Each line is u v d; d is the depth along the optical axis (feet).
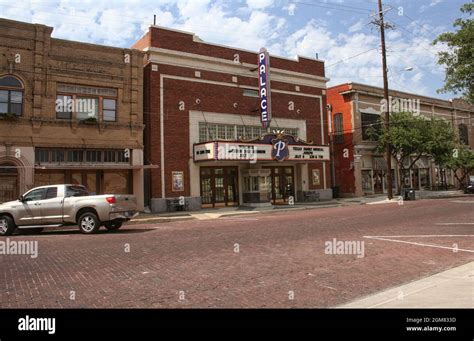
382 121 115.65
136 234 45.29
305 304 18.69
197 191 85.76
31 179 66.23
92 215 46.62
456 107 163.94
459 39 44.96
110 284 22.26
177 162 83.56
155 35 82.74
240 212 76.69
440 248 32.48
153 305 18.56
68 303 18.92
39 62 68.03
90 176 73.15
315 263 27.37
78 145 71.05
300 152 94.79
